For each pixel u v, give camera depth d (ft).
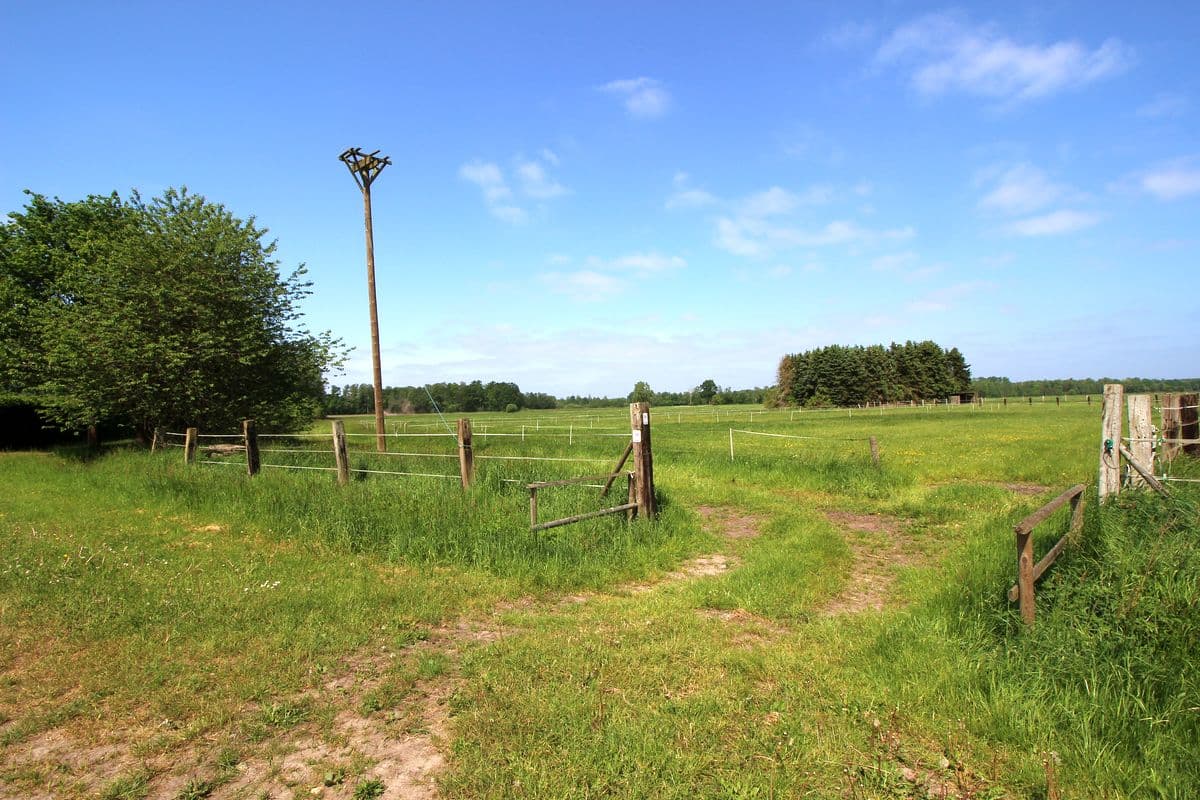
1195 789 10.80
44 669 15.65
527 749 11.95
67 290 72.38
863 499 40.68
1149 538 18.94
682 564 26.09
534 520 25.90
